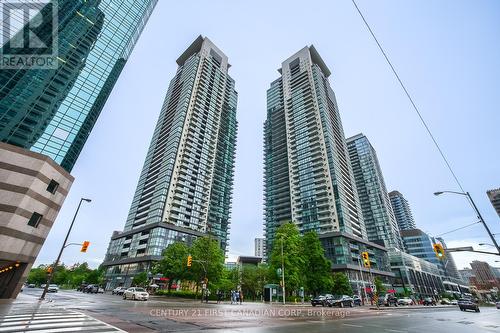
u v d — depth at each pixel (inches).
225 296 1985.7
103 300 1058.1
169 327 400.2
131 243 3442.4
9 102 2023.9
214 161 4500.5
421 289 4094.5
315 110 4244.6
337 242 3093.0
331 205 3400.6
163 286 2664.9
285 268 1721.2
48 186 1054.4
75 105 2480.3
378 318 679.1
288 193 4099.4
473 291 5674.2
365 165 5674.2
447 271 5713.6
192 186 3804.1
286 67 5364.2
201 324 449.1
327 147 3823.8
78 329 340.8
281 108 5083.7
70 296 1305.4
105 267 3762.3
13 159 965.2
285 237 1902.1
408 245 5728.3
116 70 3043.8
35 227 992.9
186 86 4626.0
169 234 3154.5
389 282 3683.6
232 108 5629.9
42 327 346.0
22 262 949.8
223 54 5777.6
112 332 330.3
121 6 3238.2
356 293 2815.0
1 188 916.6
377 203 5167.3
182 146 3895.2
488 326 543.8
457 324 577.3
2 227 886.4
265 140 5290.4
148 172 4138.8
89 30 2812.5
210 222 4124.0
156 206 3358.8
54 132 2265.0
